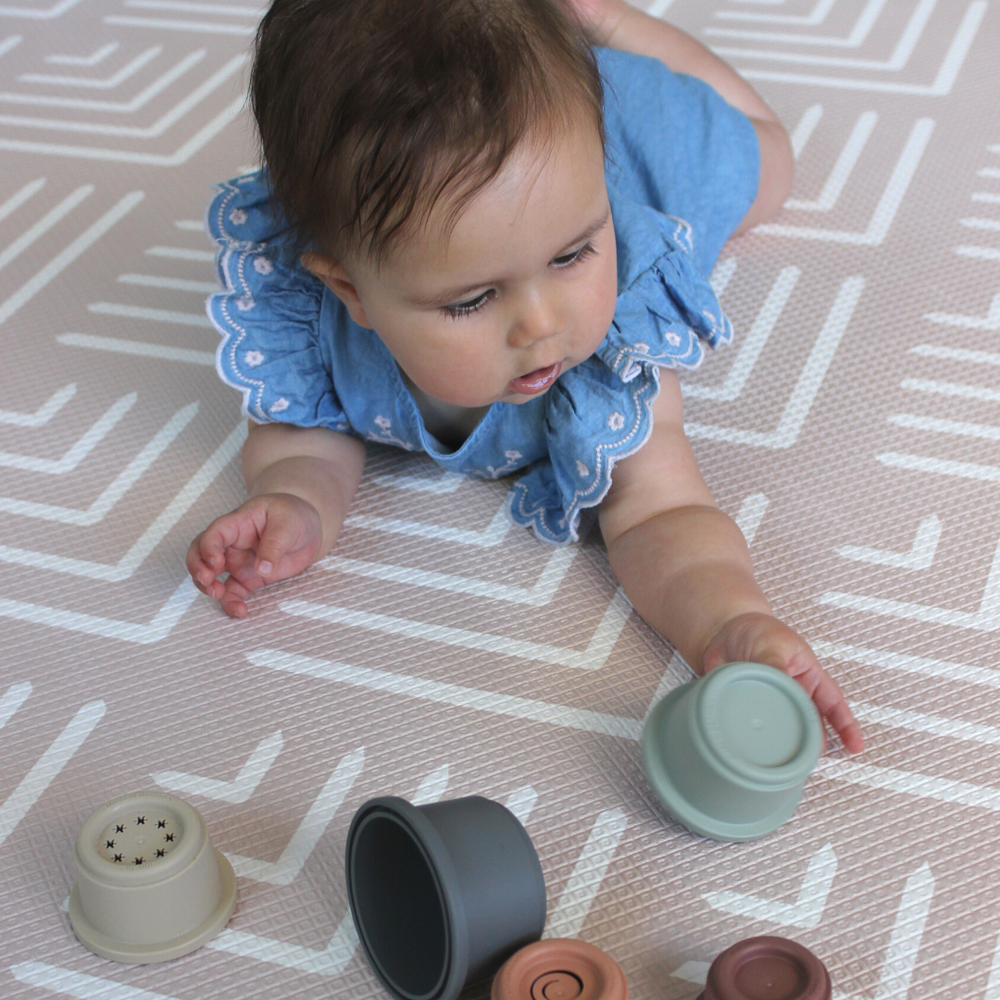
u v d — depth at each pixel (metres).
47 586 0.94
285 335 0.96
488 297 0.77
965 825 0.76
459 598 0.92
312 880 0.74
